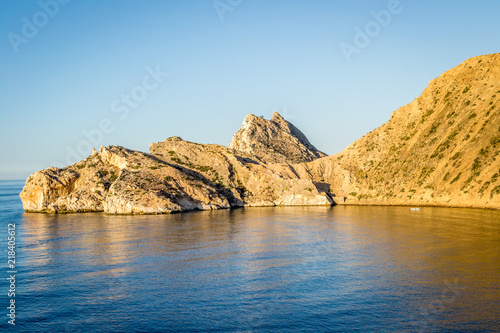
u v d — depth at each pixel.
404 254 56.91
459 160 125.12
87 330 34.78
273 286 44.72
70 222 103.50
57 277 49.47
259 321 35.72
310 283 45.47
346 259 55.50
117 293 43.34
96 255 60.84
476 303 38.34
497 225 78.44
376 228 81.50
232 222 97.25
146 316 37.25
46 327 35.56
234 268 52.16
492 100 130.50
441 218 92.25
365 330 33.72
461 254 55.53
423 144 144.38
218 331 33.97
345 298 40.66
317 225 88.81
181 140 181.50
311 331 33.69
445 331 33.25
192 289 44.16
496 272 47.09
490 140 119.50
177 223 96.62
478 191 111.88
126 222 100.94
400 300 39.69
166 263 55.12
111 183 145.75
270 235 75.88
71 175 147.50
